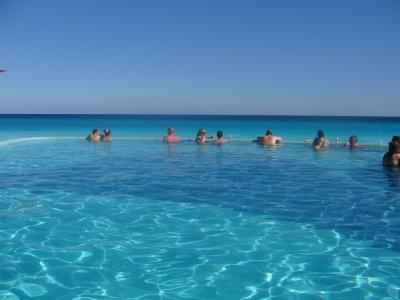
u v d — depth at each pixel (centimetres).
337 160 1411
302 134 3362
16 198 800
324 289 418
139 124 5378
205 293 409
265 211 714
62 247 530
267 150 1730
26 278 439
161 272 457
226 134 3378
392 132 3616
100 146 1889
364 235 584
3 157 1464
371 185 957
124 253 512
